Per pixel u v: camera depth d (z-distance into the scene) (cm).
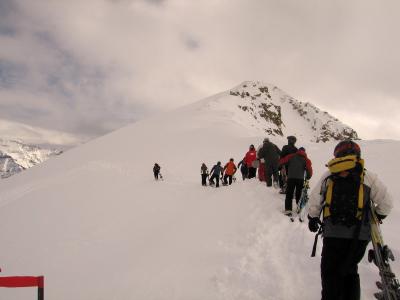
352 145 382
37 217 1902
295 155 775
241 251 583
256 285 475
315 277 487
